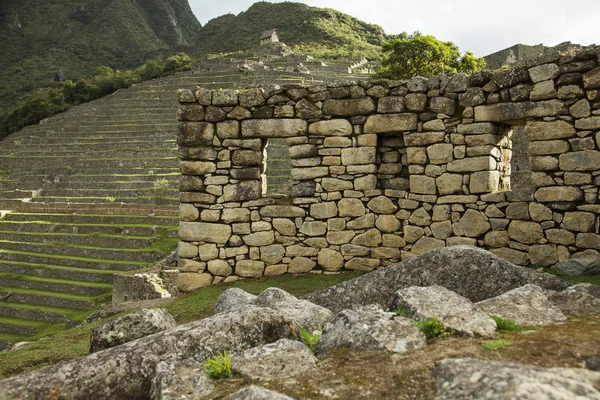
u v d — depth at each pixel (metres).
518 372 3.06
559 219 7.90
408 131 9.09
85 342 7.04
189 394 3.63
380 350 3.98
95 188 45.25
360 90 9.32
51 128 63.69
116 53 130.00
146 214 38.84
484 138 8.49
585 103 7.70
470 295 5.85
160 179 44.62
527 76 8.16
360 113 9.34
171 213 38.38
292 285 8.93
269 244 9.72
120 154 51.44
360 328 4.26
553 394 2.78
